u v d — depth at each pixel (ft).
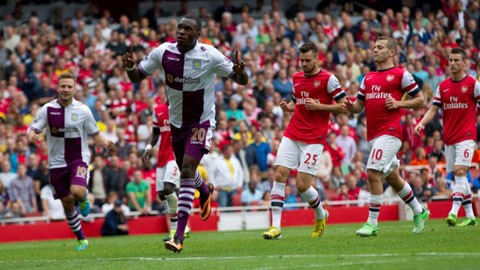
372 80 54.24
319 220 57.36
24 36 120.37
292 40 124.57
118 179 94.43
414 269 33.94
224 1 134.51
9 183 93.25
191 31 47.16
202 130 48.03
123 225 89.25
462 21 135.54
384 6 139.74
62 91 56.34
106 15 127.13
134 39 116.67
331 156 103.40
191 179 47.06
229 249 49.34
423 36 131.44
